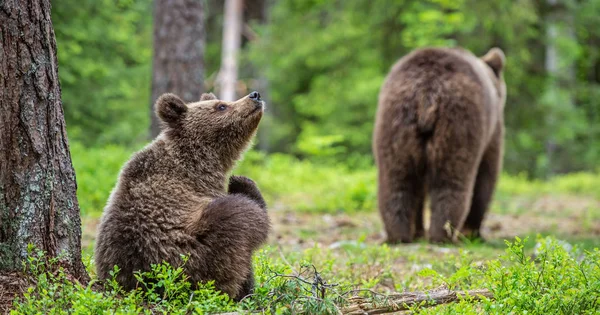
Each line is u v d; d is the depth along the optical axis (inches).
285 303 291.3
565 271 307.7
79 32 926.4
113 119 1110.4
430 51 557.9
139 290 299.1
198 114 337.4
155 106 334.3
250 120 344.8
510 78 1175.6
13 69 292.5
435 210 537.6
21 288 294.4
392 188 548.1
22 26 292.5
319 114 1486.2
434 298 308.3
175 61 703.7
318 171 1026.1
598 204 938.7
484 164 624.4
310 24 1293.1
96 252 309.4
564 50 1358.3
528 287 297.6
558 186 1178.6
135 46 1122.0
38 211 301.7
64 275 293.9
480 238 605.6
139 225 300.2
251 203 308.5
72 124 1050.1
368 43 1229.1
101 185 673.0
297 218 706.8
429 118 529.0
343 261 465.4
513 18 1088.8
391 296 304.8
